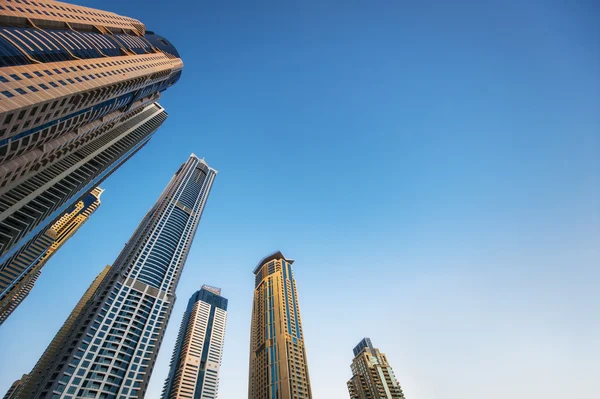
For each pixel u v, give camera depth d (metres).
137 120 192.38
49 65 78.31
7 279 140.50
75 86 80.56
